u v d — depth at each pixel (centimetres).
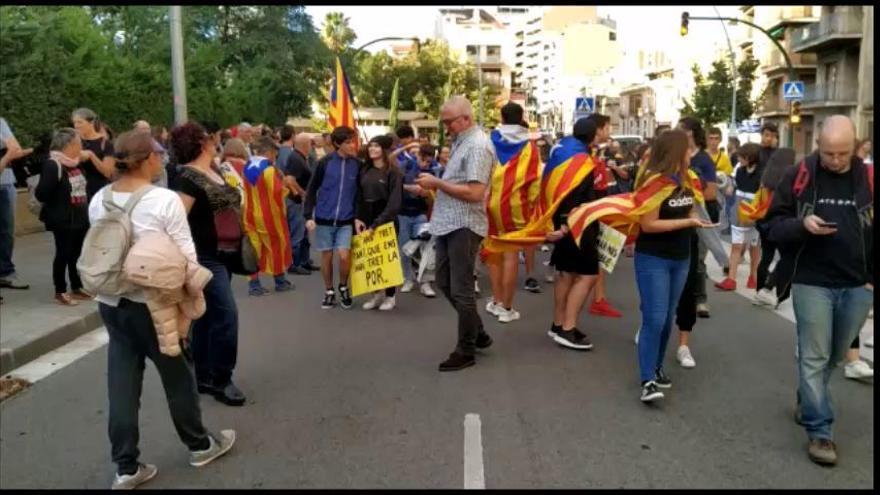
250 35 3428
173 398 427
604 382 600
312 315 847
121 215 394
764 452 468
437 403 550
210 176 514
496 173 740
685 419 521
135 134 403
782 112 5309
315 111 4428
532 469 441
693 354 683
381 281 839
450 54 7338
